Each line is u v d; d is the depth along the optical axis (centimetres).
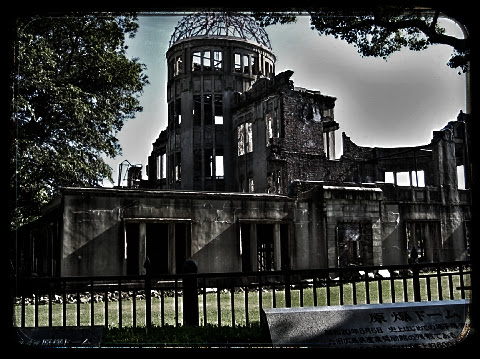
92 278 721
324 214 2297
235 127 4128
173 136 4400
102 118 2217
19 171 1803
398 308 634
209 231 2075
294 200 2280
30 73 1823
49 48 2038
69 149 2089
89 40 2253
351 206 2366
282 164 3281
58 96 1942
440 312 629
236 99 4144
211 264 2058
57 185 2067
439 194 2956
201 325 796
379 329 610
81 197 1867
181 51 4394
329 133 3825
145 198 1975
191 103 4288
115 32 2262
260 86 3794
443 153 3069
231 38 4328
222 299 1527
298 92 3494
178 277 793
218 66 4494
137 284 1873
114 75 2331
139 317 1156
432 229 2922
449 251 2938
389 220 2694
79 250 1836
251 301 1426
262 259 2477
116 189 1925
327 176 3434
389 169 3778
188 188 4188
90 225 1866
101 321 1096
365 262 2397
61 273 1797
